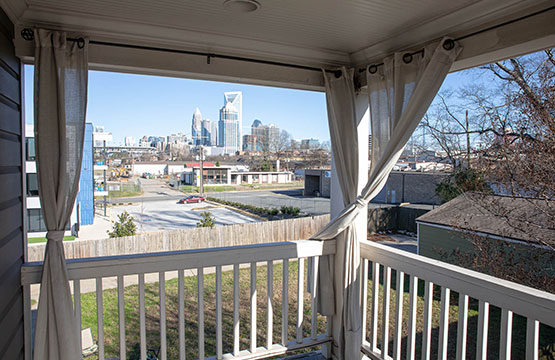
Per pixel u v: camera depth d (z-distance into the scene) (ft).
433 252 18.80
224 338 14.29
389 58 6.89
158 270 6.41
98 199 53.26
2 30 5.06
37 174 5.54
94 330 15.03
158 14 5.86
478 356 5.23
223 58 7.23
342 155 7.79
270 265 7.40
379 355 7.41
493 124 15.23
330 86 7.85
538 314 4.44
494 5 5.24
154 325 15.48
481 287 5.17
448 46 5.88
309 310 17.39
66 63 5.83
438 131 18.02
